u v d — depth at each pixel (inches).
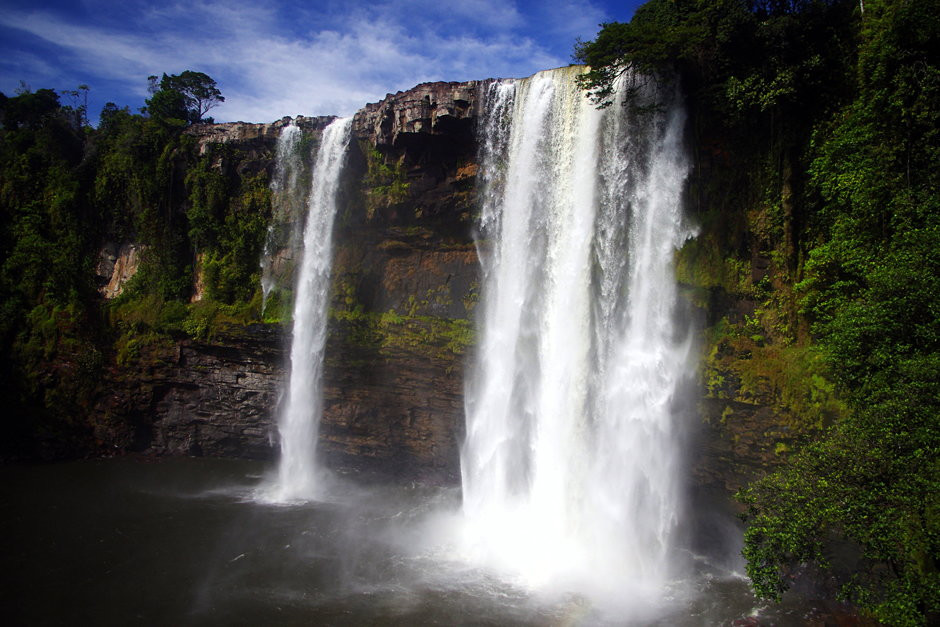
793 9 1154.0
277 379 1704.0
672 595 1037.8
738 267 1240.8
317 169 1740.9
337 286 1685.5
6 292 1820.9
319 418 1678.2
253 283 1788.9
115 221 1929.1
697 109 1254.3
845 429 789.9
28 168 1942.7
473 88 1487.5
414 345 1540.4
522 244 1470.2
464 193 1541.6
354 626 935.0
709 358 1207.6
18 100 2080.5
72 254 1902.1
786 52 1149.1
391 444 1631.4
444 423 1565.0
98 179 1923.0
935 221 884.0
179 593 1026.1
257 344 1685.5
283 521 1347.2
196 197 1833.2
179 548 1196.5
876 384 845.8
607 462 1300.4
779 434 1115.3
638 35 1186.0
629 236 1322.6
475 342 1502.2
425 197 1573.6
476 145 1528.1
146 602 995.9
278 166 1815.9
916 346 816.3
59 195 1915.6
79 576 1075.3
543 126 1434.5
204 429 1785.2
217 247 1830.7
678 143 1275.8
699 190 1269.7
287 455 1700.3
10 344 1785.2
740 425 1165.1
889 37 987.3
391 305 1654.8
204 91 2295.8
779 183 1192.8
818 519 764.0
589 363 1347.2
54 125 1991.9
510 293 1485.0
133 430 1790.1
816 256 1117.7
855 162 1037.2
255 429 1745.8
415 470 1632.6
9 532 1240.2
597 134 1354.6
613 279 1336.1
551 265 1427.2
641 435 1270.9
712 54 1198.3
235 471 1685.5
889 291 839.7
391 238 1662.2
